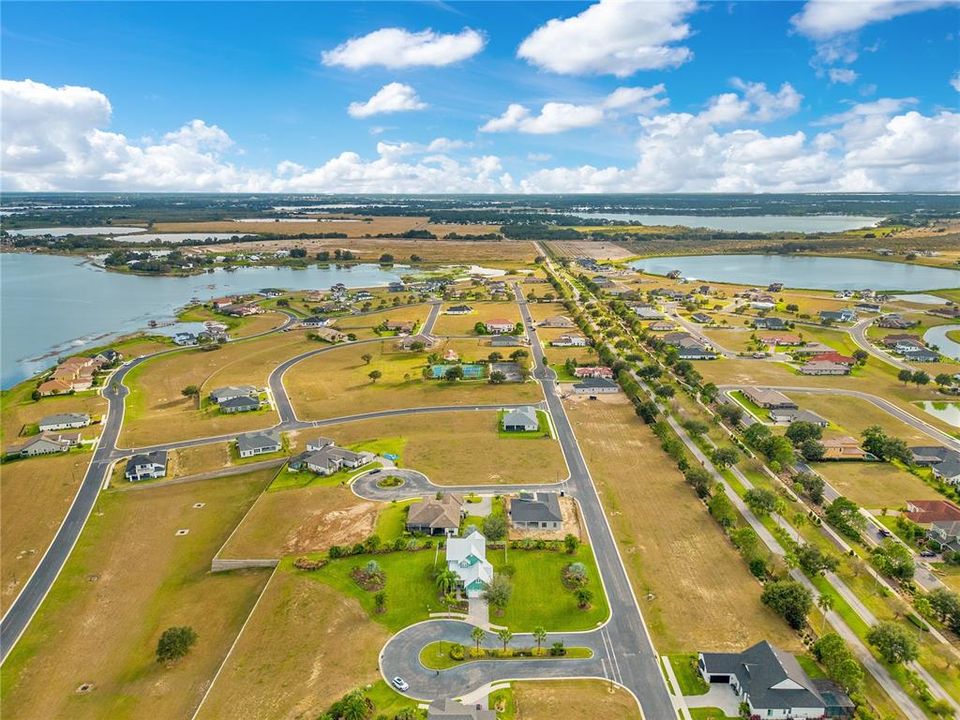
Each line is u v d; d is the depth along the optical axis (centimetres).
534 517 11969
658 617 9538
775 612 9581
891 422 17175
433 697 8050
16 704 8375
